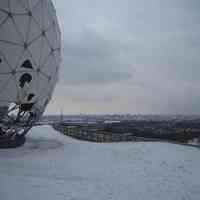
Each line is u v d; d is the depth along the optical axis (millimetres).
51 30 15617
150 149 16984
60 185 7969
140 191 7711
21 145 16578
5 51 13219
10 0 13250
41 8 14773
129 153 15078
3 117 15023
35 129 38594
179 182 8805
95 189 7734
